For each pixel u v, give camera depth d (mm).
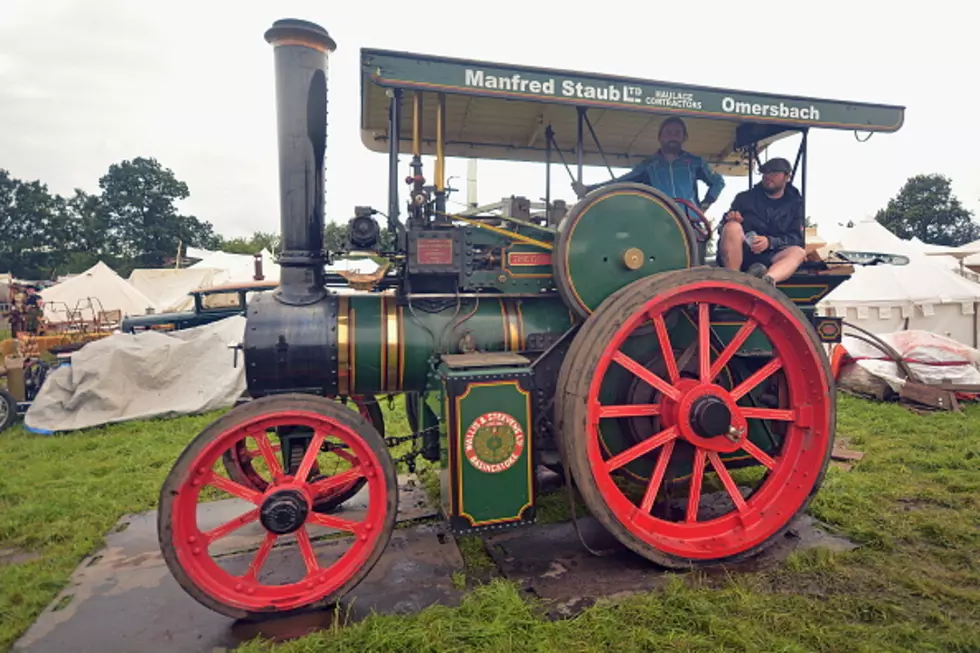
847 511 3850
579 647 2479
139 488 4770
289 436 3096
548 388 3443
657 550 3098
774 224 4121
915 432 5832
